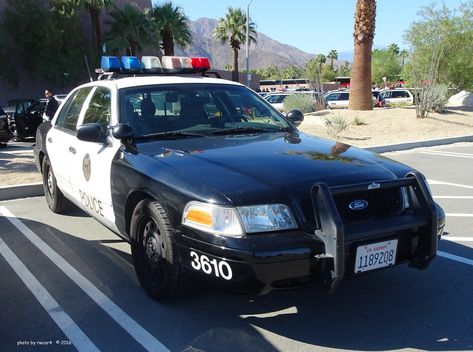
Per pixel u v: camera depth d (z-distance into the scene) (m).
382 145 13.27
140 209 3.97
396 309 3.95
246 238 3.21
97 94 5.25
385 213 3.59
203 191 3.41
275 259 3.16
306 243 3.23
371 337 3.54
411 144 13.72
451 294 4.20
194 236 3.40
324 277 3.26
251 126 4.83
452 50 21.14
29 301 4.18
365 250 3.39
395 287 4.34
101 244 5.55
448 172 9.98
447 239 5.68
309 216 3.35
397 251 3.56
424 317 3.82
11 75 34.22
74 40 35.09
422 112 17.59
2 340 3.58
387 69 53.84
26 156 11.59
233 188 3.36
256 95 5.43
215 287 3.38
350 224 3.38
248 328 3.67
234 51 49.38
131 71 5.66
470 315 3.84
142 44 37.00
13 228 6.18
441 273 4.64
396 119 17.50
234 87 5.33
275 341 3.50
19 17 33.88
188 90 5.01
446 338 3.52
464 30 21.14
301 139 4.50
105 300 4.16
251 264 3.16
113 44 35.78
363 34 18.45
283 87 60.81
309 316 3.84
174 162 3.83
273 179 3.47
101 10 35.91
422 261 3.65
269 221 3.26
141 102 4.72
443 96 18.73
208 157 3.87
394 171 3.83
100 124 4.91
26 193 7.92
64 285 4.48
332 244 3.18
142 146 4.25
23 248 5.45
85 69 35.88
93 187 4.77
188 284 3.78
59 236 5.84
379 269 3.50
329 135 14.96
